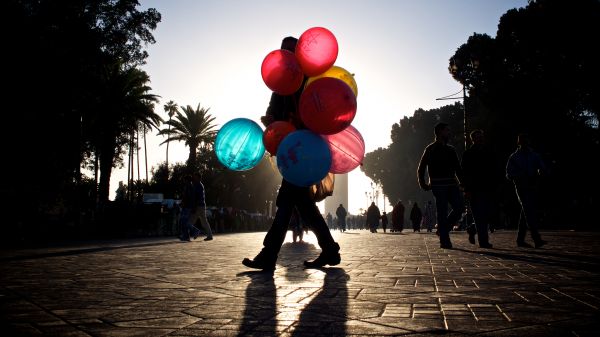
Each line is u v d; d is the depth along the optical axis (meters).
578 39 24.84
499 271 4.50
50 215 15.84
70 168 18.67
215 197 49.84
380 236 16.92
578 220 26.67
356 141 4.39
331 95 3.85
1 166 15.33
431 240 12.19
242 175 50.47
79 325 2.37
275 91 4.66
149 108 33.53
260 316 2.54
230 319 2.47
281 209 4.85
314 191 4.86
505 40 28.28
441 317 2.48
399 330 2.21
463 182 7.88
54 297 3.20
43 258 6.80
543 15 25.69
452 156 7.83
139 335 2.16
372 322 2.38
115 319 2.50
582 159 27.06
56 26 18.38
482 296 3.10
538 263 5.24
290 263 5.62
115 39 21.69
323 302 2.93
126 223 19.44
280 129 4.47
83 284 3.84
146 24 22.97
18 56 15.79
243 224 32.66
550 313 2.55
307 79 4.79
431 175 7.89
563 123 26.91
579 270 4.54
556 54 26.23
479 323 2.33
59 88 17.50
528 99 27.17
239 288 3.54
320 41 4.33
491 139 30.75
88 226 17.56
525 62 27.98
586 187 27.45
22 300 3.09
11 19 15.59
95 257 6.95
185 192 13.61
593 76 24.83
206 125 44.34
